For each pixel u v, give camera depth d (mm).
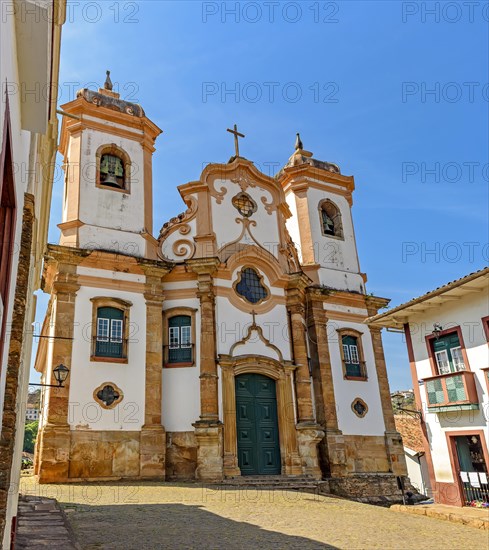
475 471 15711
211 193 20953
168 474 16688
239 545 7770
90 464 15445
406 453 28781
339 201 25438
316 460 18484
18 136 4508
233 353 18625
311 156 26250
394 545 8453
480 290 16000
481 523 10875
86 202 18734
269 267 20656
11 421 4953
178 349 18359
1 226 4109
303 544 8055
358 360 22078
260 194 22203
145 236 19266
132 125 20844
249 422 18297
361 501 18891
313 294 21734
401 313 18312
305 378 19547
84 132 19703
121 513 9969
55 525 7828
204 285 18891
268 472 17953
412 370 18156
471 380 15898
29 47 4578
